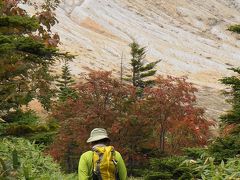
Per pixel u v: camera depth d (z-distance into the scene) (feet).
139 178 83.35
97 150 20.21
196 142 88.02
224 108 241.35
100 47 369.50
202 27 518.78
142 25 453.17
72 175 33.35
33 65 27.25
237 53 437.99
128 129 87.92
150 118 88.74
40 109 143.33
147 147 90.22
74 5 467.93
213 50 431.43
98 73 90.02
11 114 34.86
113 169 20.06
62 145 86.48
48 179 26.32
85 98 89.15
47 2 25.32
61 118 89.66
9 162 23.11
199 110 90.68
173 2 553.23
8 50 23.80
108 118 86.89
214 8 582.35
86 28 424.46
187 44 433.89
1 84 27.02
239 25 38.96
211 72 369.30
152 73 145.59
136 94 93.61
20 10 25.04
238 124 39.29
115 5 481.87
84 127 85.35
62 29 381.19
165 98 88.58
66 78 152.35
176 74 350.43
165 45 413.18
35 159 30.55
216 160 35.86
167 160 53.67
